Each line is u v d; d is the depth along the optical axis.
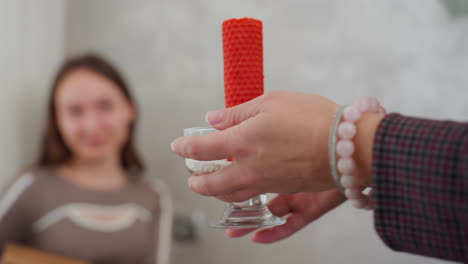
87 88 1.01
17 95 1.08
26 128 1.12
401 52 0.86
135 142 1.15
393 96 0.87
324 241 0.94
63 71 1.07
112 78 1.07
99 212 1.03
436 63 0.83
